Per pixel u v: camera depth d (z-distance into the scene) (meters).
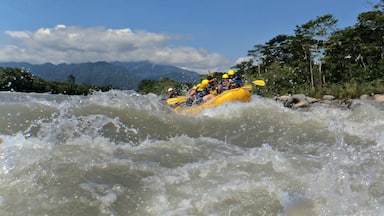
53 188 3.37
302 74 35.25
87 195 3.32
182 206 3.25
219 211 3.17
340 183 3.60
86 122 6.18
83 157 4.17
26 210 3.02
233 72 13.62
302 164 4.20
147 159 4.39
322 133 6.69
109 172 3.87
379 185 3.54
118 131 5.98
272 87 30.30
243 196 3.41
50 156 4.05
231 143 6.00
